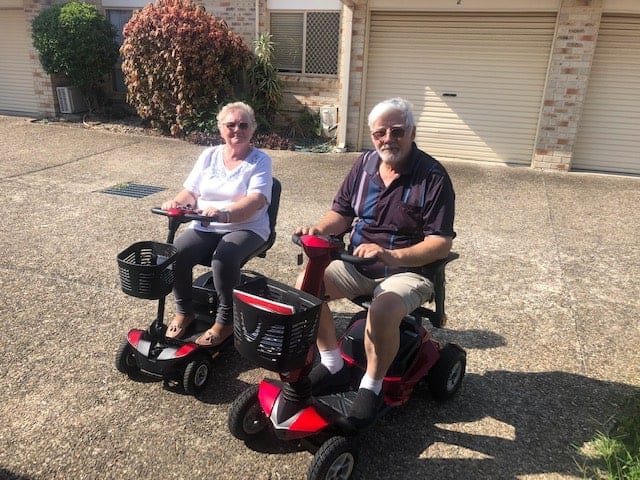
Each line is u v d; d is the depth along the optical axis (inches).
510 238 224.7
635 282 185.6
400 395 108.7
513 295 173.5
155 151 352.8
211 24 375.2
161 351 115.8
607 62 326.3
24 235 205.0
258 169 134.9
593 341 147.1
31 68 447.8
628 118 332.5
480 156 367.2
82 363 127.9
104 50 420.8
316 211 249.4
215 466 99.1
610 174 339.0
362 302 112.9
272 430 108.1
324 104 401.4
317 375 104.8
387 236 111.2
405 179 109.0
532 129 351.3
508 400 121.5
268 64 391.2
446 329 151.1
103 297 159.3
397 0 347.6
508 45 341.7
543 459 104.0
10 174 288.7
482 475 99.6
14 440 103.0
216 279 123.4
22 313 148.5
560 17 318.7
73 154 339.0
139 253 114.2
